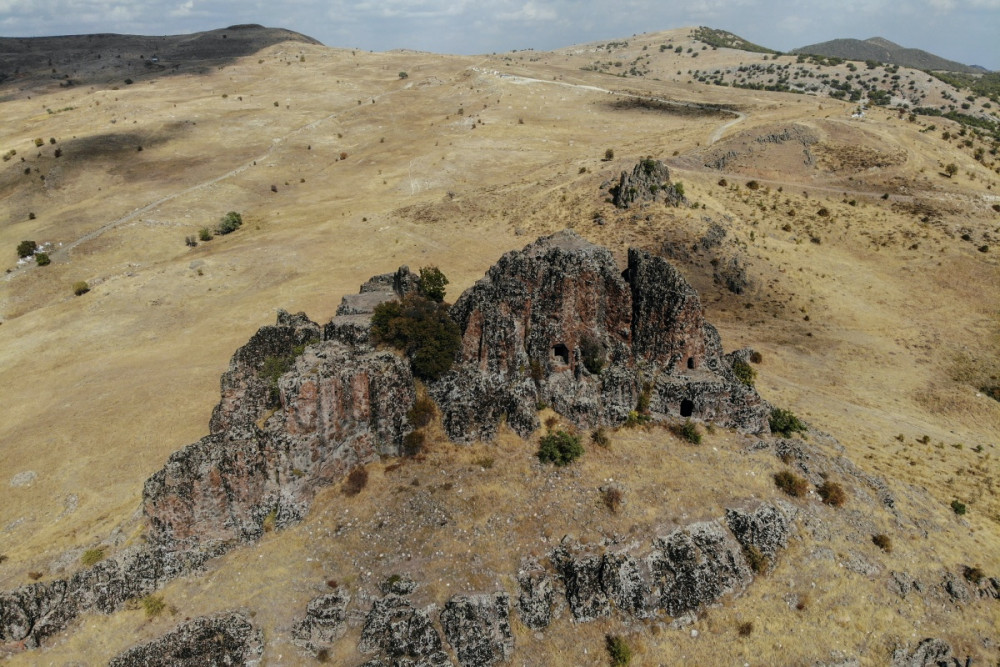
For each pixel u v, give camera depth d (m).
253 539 45.06
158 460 63.69
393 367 49.91
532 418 51.75
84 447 67.00
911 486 56.19
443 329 53.56
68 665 39.00
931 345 88.12
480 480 48.25
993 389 78.25
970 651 42.31
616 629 41.06
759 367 80.75
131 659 39.03
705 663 39.94
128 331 98.50
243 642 39.62
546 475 48.75
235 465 44.16
